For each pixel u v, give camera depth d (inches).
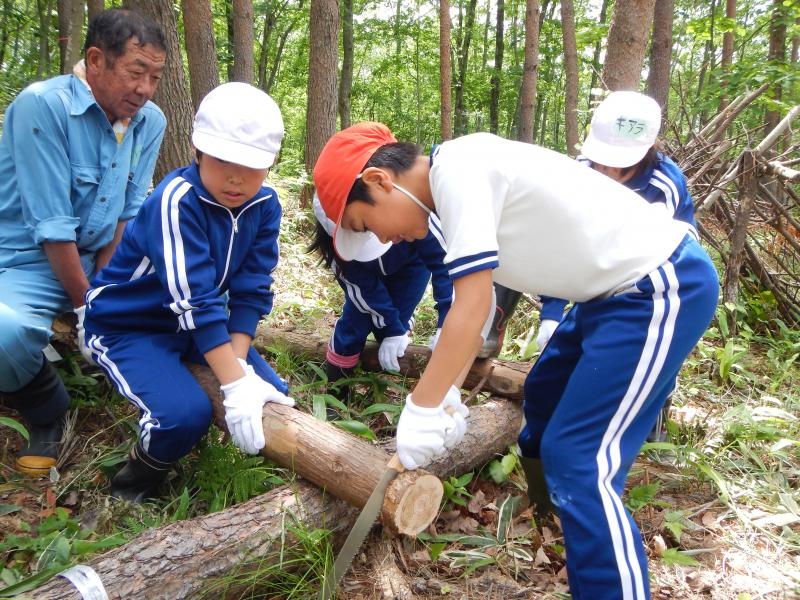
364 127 70.5
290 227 233.5
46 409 93.3
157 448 83.1
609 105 93.8
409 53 787.4
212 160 80.7
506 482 99.5
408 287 120.7
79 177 100.4
